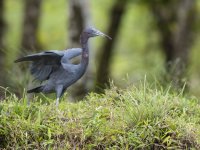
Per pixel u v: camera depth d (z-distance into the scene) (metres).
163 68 13.47
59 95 10.66
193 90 13.85
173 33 25.58
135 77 13.85
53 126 10.24
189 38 23.70
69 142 10.16
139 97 11.00
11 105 10.52
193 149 10.07
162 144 10.09
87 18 19.38
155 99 10.79
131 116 10.40
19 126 10.19
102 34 10.72
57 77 10.68
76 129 10.25
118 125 10.33
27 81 12.87
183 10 23.64
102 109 10.83
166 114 10.55
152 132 10.12
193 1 23.66
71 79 10.67
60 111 10.65
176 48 23.69
